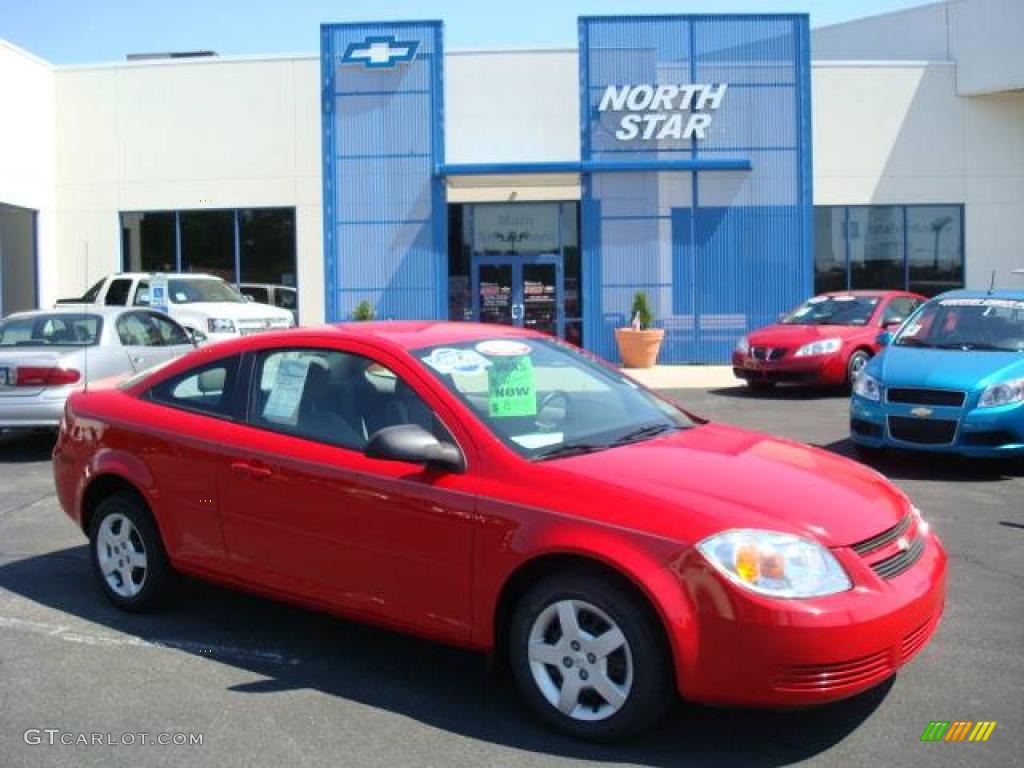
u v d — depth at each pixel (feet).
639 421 16.03
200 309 56.24
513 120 74.33
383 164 69.26
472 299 77.46
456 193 76.38
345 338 15.87
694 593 11.86
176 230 77.87
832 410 44.52
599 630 12.63
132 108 77.66
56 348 33.86
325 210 69.51
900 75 76.54
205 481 16.35
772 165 68.59
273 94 76.59
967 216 77.00
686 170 67.56
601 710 12.64
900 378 29.22
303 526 15.08
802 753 12.45
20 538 23.47
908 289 77.41
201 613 17.97
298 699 14.25
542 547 12.67
